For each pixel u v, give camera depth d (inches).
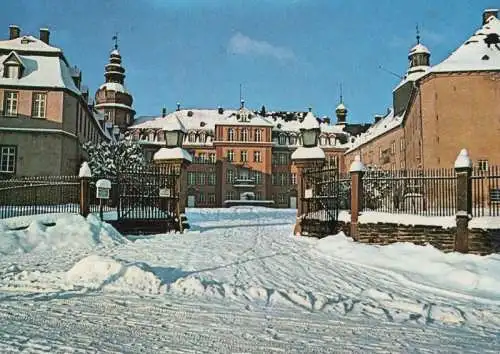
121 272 382.9
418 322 293.1
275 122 3144.7
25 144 1380.4
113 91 2770.7
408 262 491.5
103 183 734.5
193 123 3002.0
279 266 475.5
